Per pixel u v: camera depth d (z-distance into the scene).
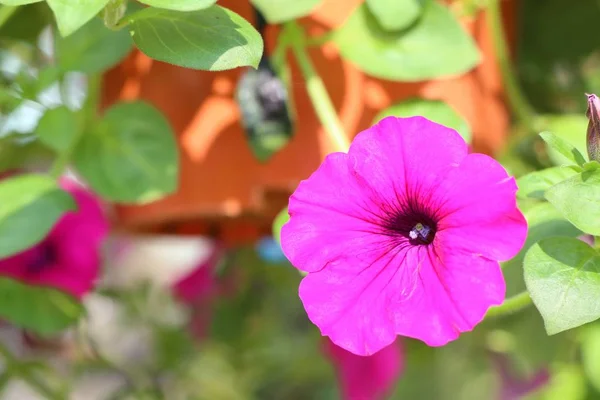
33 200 0.52
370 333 0.42
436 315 0.41
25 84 0.57
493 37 0.59
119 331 0.84
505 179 0.41
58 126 0.57
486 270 0.41
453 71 0.53
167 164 0.56
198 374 0.85
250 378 0.89
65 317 0.61
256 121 0.53
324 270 0.42
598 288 0.43
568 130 0.59
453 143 0.42
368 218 0.43
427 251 0.42
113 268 1.03
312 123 0.56
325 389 0.96
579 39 0.68
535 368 0.70
